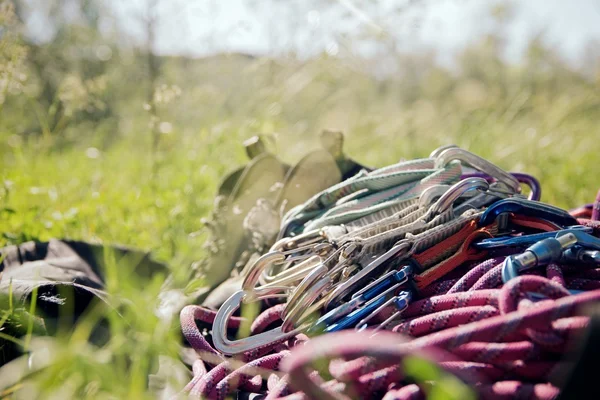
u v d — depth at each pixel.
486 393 1.11
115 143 5.09
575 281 1.40
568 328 1.08
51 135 3.58
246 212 2.10
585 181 3.65
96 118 5.00
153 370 1.48
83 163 4.38
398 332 1.31
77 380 1.26
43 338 1.44
